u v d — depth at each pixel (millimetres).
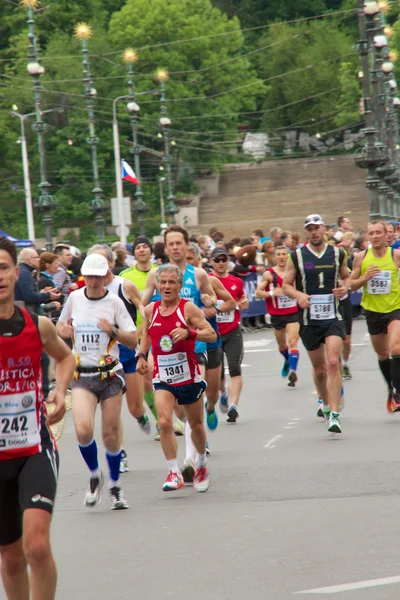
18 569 12789
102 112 178000
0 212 173875
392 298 29953
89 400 20578
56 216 178375
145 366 22609
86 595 14375
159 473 23953
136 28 191375
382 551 15781
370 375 41125
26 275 34844
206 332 21000
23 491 12367
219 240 62156
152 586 14609
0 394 12562
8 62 180500
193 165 191625
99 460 25969
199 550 16516
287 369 40906
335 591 13781
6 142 174125
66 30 189500
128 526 18672
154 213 182500
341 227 68375
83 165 180750
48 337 13016
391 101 109500
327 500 19719
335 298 28031
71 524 19172
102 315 20797
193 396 21359
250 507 19562
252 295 64625
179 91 190750
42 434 12953
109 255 24938
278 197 189250
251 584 14375
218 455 25562
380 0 78938
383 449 24938
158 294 25453
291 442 26891
